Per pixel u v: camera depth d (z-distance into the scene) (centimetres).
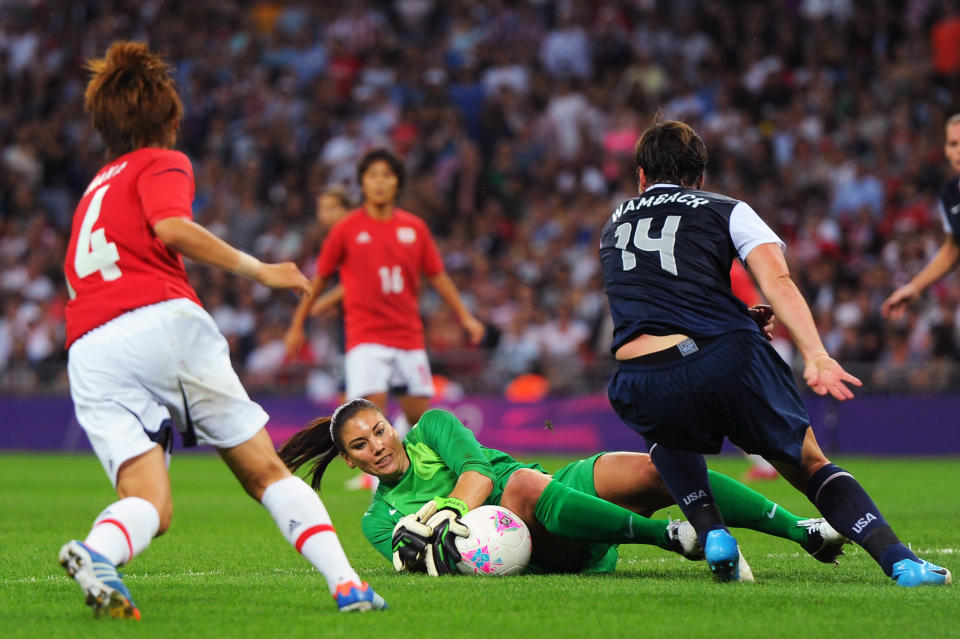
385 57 7888
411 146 7181
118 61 1374
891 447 5281
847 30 7175
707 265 1533
